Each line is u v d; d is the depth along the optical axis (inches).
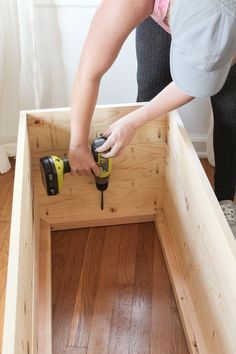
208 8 29.5
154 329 45.0
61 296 48.5
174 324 45.4
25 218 38.0
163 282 50.0
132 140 50.3
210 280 37.7
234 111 47.1
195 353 40.9
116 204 56.0
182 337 44.2
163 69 50.0
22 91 63.0
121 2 33.0
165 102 41.0
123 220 57.4
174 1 31.3
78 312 46.8
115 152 45.0
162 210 57.1
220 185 53.1
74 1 58.2
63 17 59.8
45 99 65.9
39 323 43.4
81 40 62.1
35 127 48.8
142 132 49.8
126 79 65.5
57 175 46.4
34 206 50.9
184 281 47.6
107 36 34.3
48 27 60.2
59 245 54.9
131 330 44.9
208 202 35.8
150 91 52.1
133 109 49.4
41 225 55.0
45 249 51.5
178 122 45.4
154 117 42.6
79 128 41.3
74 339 44.2
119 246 54.8
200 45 31.1
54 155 51.2
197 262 41.9
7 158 66.1
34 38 58.1
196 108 65.8
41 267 49.1
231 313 32.4
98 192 54.2
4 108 64.2
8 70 61.2
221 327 35.7
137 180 54.2
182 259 48.6
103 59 35.7
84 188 53.5
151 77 50.7
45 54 62.0
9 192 62.4
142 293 48.8
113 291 49.1
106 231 57.1
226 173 52.1
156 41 47.9
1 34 57.0
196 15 30.0
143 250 54.2
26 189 40.9
